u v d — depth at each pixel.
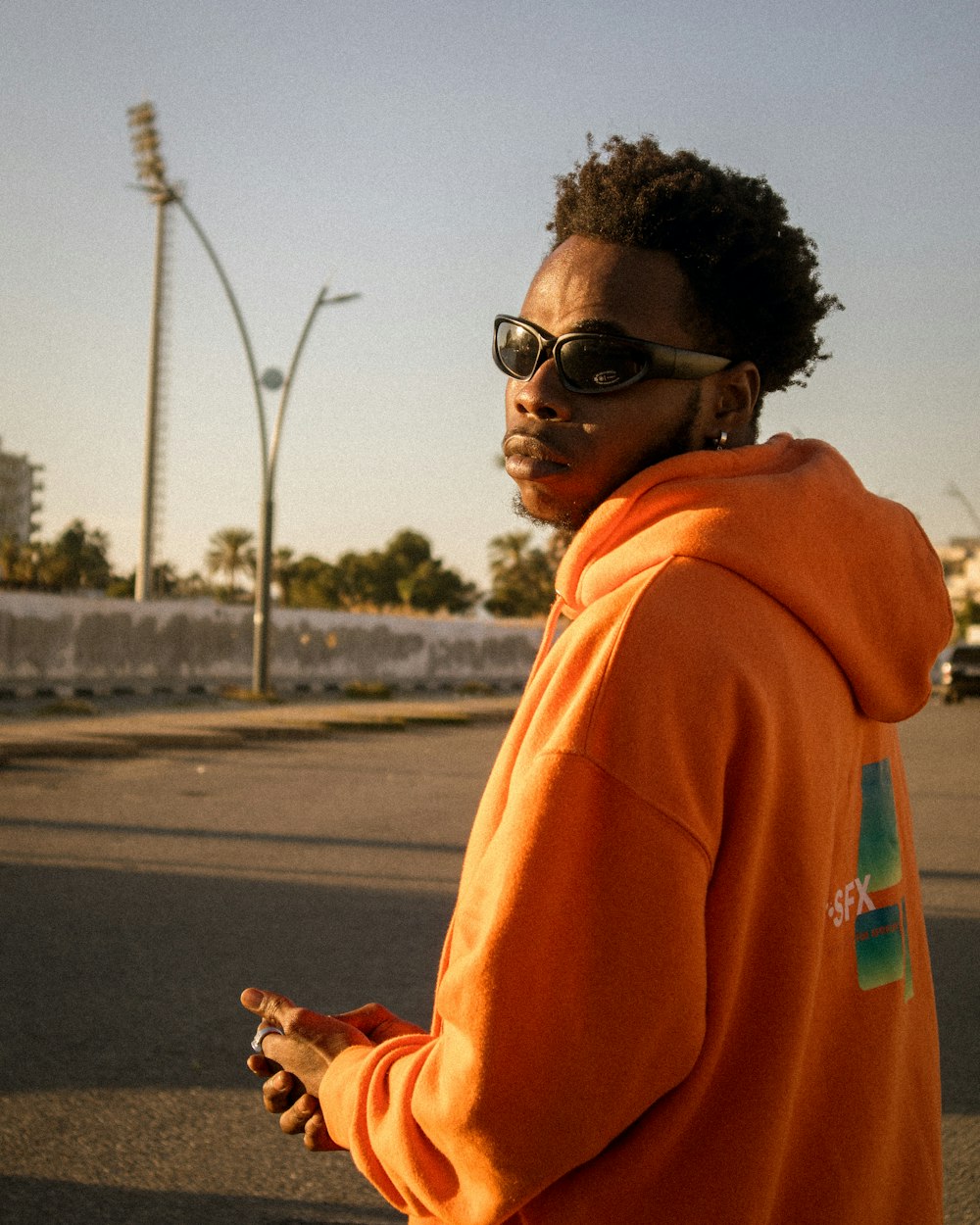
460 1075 0.86
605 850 0.84
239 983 4.78
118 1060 3.91
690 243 1.03
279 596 88.88
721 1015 0.88
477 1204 0.87
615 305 1.03
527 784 0.87
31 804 9.55
